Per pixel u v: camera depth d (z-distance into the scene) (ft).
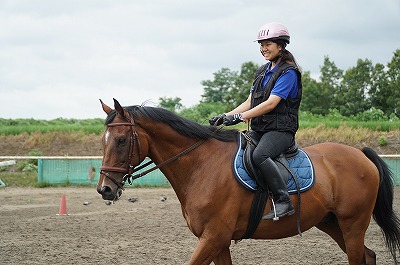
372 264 19.26
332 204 18.66
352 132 79.56
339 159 19.15
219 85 196.85
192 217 17.16
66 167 61.87
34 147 85.56
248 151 17.58
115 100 16.55
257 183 17.42
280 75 17.65
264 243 29.04
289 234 18.29
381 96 121.70
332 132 79.82
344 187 18.74
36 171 71.67
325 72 135.95
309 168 18.26
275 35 17.74
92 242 29.22
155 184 60.44
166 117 17.43
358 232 18.93
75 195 52.26
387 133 79.10
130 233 31.83
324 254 26.27
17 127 94.22
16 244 28.63
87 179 61.62
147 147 17.28
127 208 42.91
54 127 93.91
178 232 32.12
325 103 127.44
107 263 24.48
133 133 16.79
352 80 126.31
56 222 35.88
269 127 17.74
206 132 17.71
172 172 17.60
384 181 19.89
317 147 19.56
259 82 18.26
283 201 17.28
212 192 16.98
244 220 17.51
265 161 17.13
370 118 102.53
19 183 62.03
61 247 27.91
